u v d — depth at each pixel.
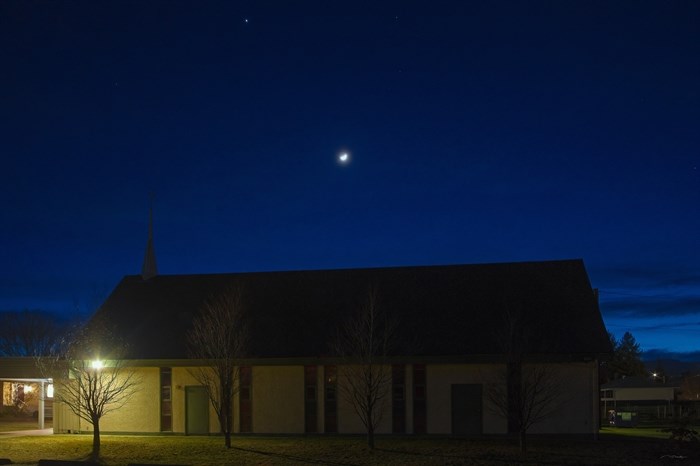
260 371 30.09
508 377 24.62
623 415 39.38
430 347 28.78
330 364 29.39
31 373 34.06
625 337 74.50
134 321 33.47
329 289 33.78
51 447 26.09
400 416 28.70
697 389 64.81
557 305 30.41
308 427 29.42
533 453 22.91
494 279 32.69
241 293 32.94
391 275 34.03
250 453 23.88
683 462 20.70
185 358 30.03
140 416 30.66
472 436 28.08
